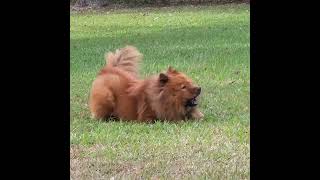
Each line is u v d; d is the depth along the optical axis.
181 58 30.55
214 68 27.41
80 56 32.91
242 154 14.88
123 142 16.28
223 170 13.73
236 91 22.47
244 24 45.88
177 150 15.41
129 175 13.68
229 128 17.20
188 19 52.09
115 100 18.91
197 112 18.59
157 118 18.33
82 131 17.45
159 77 18.20
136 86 18.80
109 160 14.84
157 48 34.69
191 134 16.77
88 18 57.16
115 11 63.91
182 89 18.00
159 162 14.52
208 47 34.19
